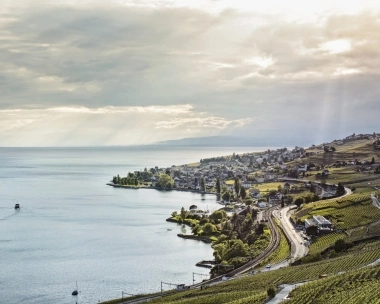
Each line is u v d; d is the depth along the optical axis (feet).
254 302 487.20
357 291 447.42
